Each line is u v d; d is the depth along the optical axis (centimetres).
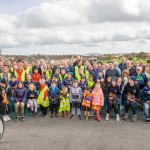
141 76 1590
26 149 980
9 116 1518
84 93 1483
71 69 1733
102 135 1161
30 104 1523
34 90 1538
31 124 1355
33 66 1723
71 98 1488
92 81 1636
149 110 1409
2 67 1605
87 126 1319
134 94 1473
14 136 1143
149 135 1166
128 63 1684
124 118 1440
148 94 1437
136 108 1469
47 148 989
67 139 1100
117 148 992
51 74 1719
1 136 1065
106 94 1483
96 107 1434
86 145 1024
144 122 1402
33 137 1129
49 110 1577
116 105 1442
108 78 1534
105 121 1422
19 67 1644
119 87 1511
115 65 1670
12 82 1564
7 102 1437
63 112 1512
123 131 1228
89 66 1708
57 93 1509
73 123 1379
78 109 1480
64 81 1625
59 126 1316
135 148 995
